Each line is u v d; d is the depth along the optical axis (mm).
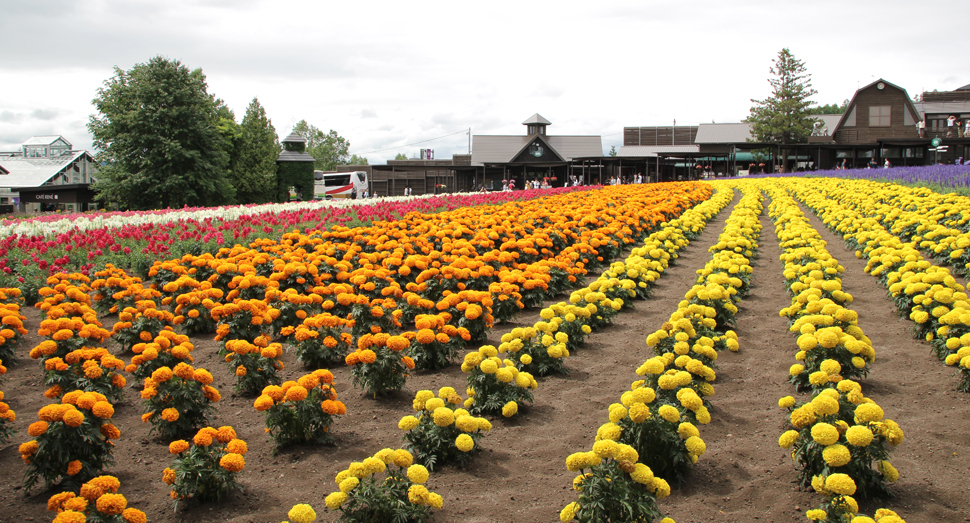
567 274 9602
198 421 5219
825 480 3652
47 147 102312
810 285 7723
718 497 4121
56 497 3553
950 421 5055
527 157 64625
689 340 6094
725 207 23844
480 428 4566
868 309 8664
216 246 12266
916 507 3885
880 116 60188
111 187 44344
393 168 64812
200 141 47344
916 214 12719
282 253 10648
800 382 5840
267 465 4684
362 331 7375
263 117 59219
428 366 6801
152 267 9203
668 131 82062
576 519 3820
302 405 4809
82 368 5277
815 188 25438
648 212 15984
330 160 126188
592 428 5234
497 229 12141
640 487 3582
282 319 7566
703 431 5125
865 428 3740
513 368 5469
